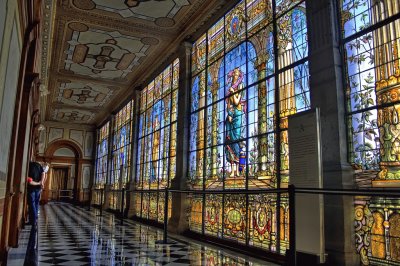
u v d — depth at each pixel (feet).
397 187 14.34
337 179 16.31
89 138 91.50
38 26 21.91
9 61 12.91
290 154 16.46
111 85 55.11
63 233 30.48
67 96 62.28
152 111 47.14
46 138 87.10
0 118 11.50
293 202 13.41
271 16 23.91
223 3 30.07
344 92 17.39
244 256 21.33
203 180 30.76
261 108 23.71
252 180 23.71
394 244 13.98
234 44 28.40
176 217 33.17
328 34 18.08
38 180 32.55
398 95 14.71
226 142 27.73
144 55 42.98
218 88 30.25
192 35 36.04
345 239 15.62
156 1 31.17
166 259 19.71
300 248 15.34
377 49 15.94
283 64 22.00
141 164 49.24
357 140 16.46
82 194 87.76
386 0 15.71
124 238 28.09
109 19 34.40
